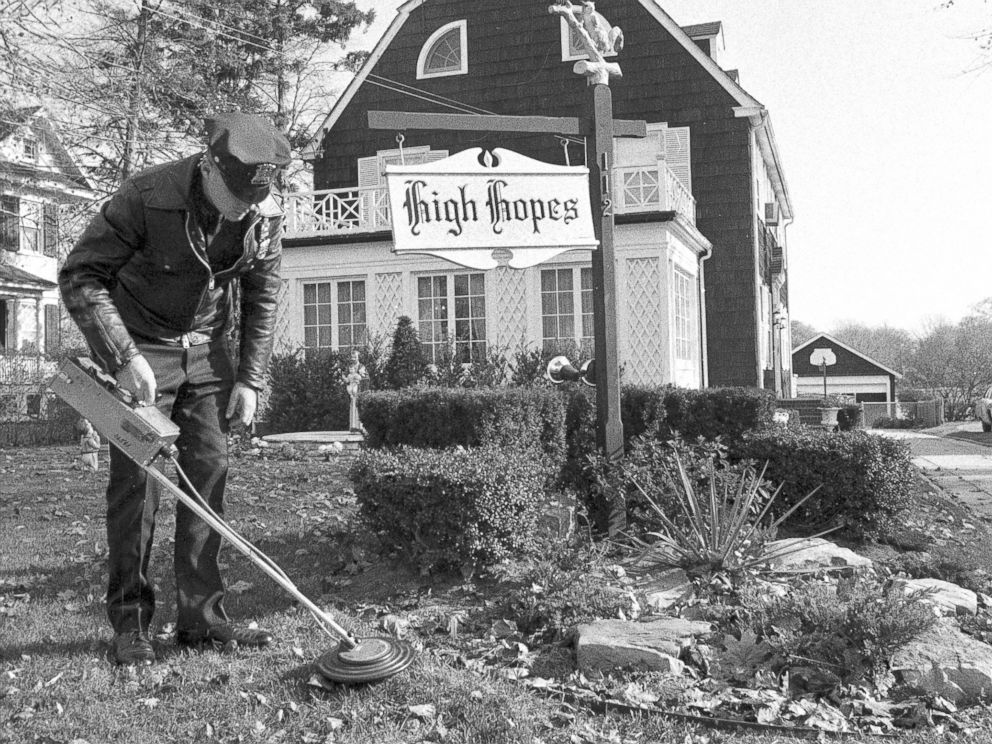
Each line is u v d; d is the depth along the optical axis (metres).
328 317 16.67
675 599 4.71
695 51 19.83
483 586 4.99
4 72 11.19
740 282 19.62
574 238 6.49
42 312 27.66
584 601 4.43
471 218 6.33
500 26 21.23
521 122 6.43
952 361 56.78
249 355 4.07
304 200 20.97
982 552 6.52
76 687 3.63
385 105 21.98
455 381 15.02
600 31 6.53
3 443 17.25
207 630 4.07
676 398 7.86
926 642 3.97
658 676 3.77
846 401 23.52
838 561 5.45
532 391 7.04
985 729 3.32
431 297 16.00
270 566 3.66
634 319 15.05
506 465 5.27
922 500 8.48
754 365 19.52
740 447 7.29
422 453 5.52
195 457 4.02
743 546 5.25
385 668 3.58
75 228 19.45
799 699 3.59
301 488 9.02
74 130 13.60
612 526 6.17
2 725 3.28
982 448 17.06
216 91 17.55
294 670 3.78
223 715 3.38
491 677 3.75
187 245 3.62
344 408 15.65
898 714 3.49
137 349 3.63
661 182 15.09
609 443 6.50
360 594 5.01
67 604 4.85
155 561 5.77
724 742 3.21
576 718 3.39
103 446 14.48
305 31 23.50
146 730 3.26
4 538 6.83
